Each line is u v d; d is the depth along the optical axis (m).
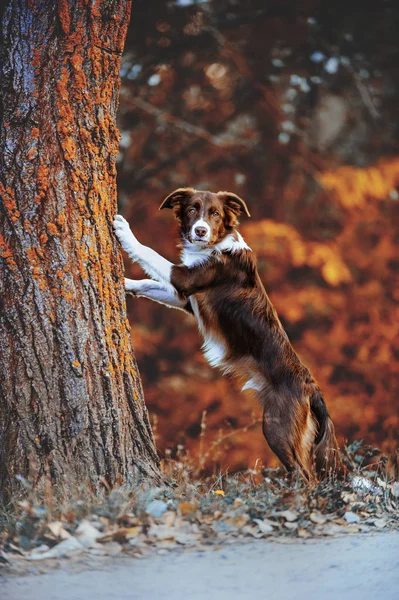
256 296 11.85
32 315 9.52
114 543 8.06
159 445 24.50
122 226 10.88
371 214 26.41
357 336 26.17
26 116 9.70
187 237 12.06
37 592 6.70
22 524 8.35
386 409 25.86
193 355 25.53
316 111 28.02
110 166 10.25
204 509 9.23
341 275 24.91
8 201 9.62
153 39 25.39
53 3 9.80
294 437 11.27
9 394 9.50
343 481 10.85
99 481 9.50
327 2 26.14
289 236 24.98
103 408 9.71
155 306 25.53
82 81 9.92
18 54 9.75
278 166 26.75
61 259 9.64
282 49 26.33
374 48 27.16
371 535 8.92
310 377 11.64
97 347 9.75
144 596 6.64
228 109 26.70
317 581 7.16
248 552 8.07
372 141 28.22
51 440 9.44
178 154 26.19
